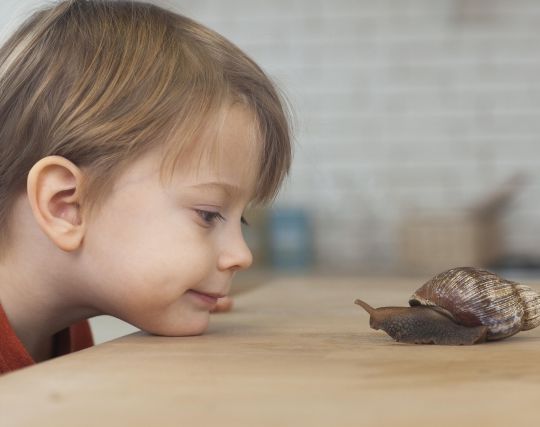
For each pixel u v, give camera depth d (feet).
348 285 4.23
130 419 1.81
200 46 2.87
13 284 2.87
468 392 1.96
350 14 8.59
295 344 2.49
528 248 8.21
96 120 2.72
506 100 8.38
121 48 2.81
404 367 2.17
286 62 8.67
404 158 8.52
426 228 7.47
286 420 1.79
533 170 8.32
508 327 2.53
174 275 2.71
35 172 2.69
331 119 8.61
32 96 2.80
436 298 2.57
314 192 8.61
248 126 2.82
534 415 1.84
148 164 2.71
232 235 2.80
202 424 1.76
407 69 8.52
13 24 3.14
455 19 8.43
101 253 2.74
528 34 8.34
